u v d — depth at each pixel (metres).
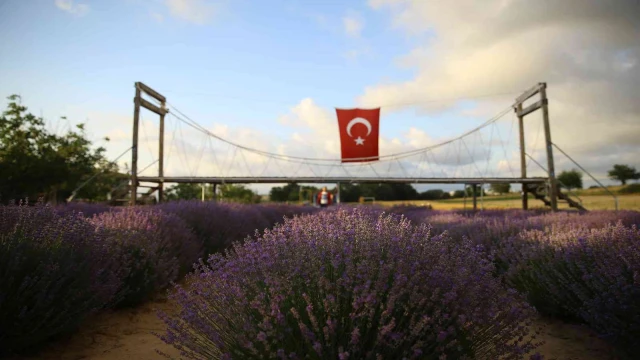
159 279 4.51
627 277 2.87
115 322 3.71
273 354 1.76
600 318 2.81
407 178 16.42
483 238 6.13
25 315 2.74
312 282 1.94
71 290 3.00
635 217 7.84
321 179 16.27
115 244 4.18
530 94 16.61
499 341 2.02
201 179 15.34
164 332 3.46
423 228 2.58
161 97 15.99
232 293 2.03
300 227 2.79
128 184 15.12
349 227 2.62
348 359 1.69
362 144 20.23
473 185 17.41
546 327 3.67
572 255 3.67
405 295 1.87
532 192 16.77
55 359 2.80
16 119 17.08
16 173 15.16
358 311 1.81
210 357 2.07
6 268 2.80
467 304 1.88
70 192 17.77
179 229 5.77
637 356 2.68
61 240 3.25
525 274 4.22
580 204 15.47
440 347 1.74
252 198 27.84
